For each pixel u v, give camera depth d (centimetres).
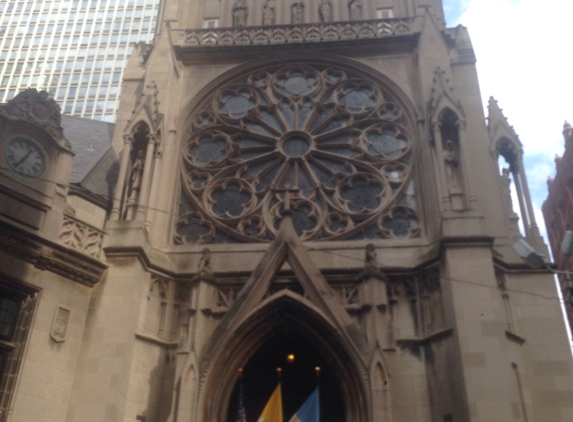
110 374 2417
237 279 2853
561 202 6831
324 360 2816
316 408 2461
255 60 3678
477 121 3278
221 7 4047
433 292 2745
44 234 2536
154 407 2578
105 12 9888
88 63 9456
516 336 2606
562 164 6794
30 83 9338
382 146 3375
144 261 2780
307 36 3719
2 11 10025
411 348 2655
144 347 2661
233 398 2788
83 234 2695
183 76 3647
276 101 3578
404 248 2964
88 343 2502
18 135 2642
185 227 3177
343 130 3431
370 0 3988
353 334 2466
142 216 2888
